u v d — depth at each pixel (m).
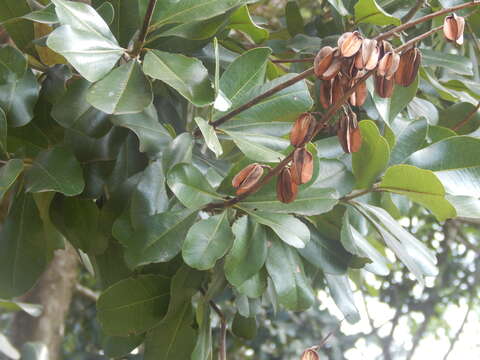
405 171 0.51
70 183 0.49
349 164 0.57
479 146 0.54
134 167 0.54
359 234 0.55
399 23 0.61
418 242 0.54
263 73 0.53
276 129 0.53
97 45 0.47
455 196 0.55
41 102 0.54
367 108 0.60
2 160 0.51
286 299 0.52
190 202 0.47
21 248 0.53
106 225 0.53
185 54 0.57
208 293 0.53
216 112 0.52
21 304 0.57
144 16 0.50
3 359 0.55
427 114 0.65
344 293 0.57
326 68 0.40
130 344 0.58
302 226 0.48
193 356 0.52
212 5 0.51
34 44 0.55
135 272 0.56
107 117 0.51
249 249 0.49
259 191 0.49
